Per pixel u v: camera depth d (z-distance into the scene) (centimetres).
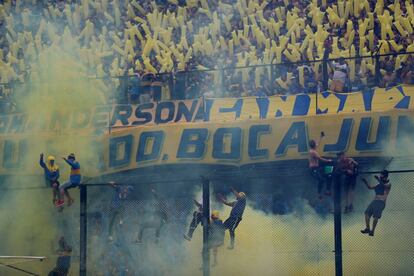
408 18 7912
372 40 7775
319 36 7869
